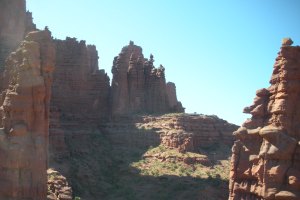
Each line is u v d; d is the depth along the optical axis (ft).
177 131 296.71
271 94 132.77
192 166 277.85
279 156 121.39
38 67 128.06
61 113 313.94
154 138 302.04
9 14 177.37
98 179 269.64
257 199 127.03
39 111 126.93
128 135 310.86
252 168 130.31
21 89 125.90
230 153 307.37
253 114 134.72
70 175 253.24
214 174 267.80
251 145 133.18
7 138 124.77
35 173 124.47
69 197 180.34
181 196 240.53
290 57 127.54
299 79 125.70
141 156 293.02
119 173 278.67
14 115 125.29
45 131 130.11
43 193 126.00
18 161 122.62
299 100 125.29
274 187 120.78
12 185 122.21
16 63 129.70
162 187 255.29
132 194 251.80
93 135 316.40
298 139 123.44
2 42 170.60
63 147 270.05
